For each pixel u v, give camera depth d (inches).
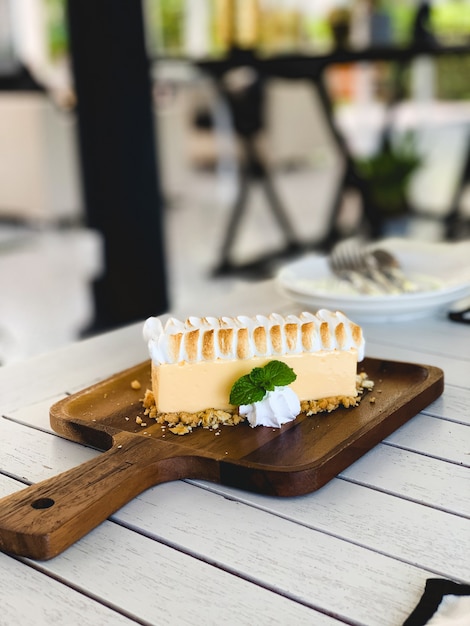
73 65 60.0
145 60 59.7
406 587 12.1
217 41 126.3
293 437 16.5
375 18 100.2
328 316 18.6
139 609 11.9
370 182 89.2
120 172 60.2
